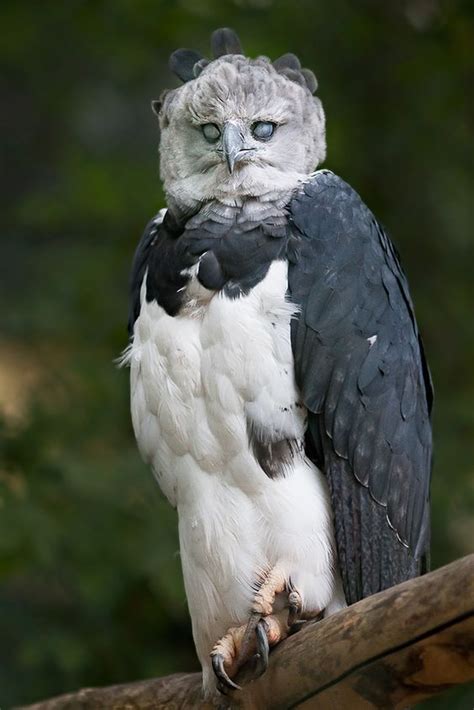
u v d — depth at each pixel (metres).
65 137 18.27
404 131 15.53
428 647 6.80
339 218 8.57
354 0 15.74
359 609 7.09
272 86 8.91
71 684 13.18
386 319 8.63
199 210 8.65
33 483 13.05
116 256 15.34
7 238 16.25
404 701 7.12
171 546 12.86
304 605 8.17
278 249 8.34
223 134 8.62
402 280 9.00
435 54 15.66
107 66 17.22
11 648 13.34
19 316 14.71
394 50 15.74
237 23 15.55
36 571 12.78
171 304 8.28
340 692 7.28
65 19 16.34
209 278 8.22
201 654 8.52
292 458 8.20
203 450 8.17
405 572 8.59
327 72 15.72
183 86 9.11
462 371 14.50
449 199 15.29
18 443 13.45
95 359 14.45
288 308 8.18
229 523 8.18
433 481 13.03
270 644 7.92
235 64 9.02
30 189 18.33
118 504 13.02
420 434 8.82
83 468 13.12
